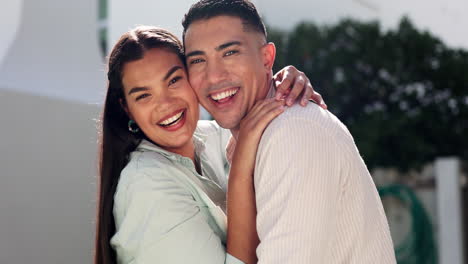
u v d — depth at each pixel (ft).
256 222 6.01
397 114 32.27
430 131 32.60
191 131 7.07
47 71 16.85
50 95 15.30
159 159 6.79
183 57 6.97
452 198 29.09
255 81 6.63
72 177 15.71
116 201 6.64
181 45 7.07
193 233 6.40
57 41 17.65
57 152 15.37
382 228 6.34
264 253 5.69
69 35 17.97
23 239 14.33
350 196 6.06
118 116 7.14
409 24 34.17
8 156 14.24
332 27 33.96
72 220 15.60
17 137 14.47
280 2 39.24
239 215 6.27
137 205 6.43
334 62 33.06
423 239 29.96
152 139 7.06
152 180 6.49
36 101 14.97
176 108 6.84
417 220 30.07
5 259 13.89
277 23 38.99
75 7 18.25
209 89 6.62
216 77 6.53
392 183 31.14
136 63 6.75
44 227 14.85
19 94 14.60
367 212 6.18
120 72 6.81
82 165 16.01
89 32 18.48
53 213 15.12
